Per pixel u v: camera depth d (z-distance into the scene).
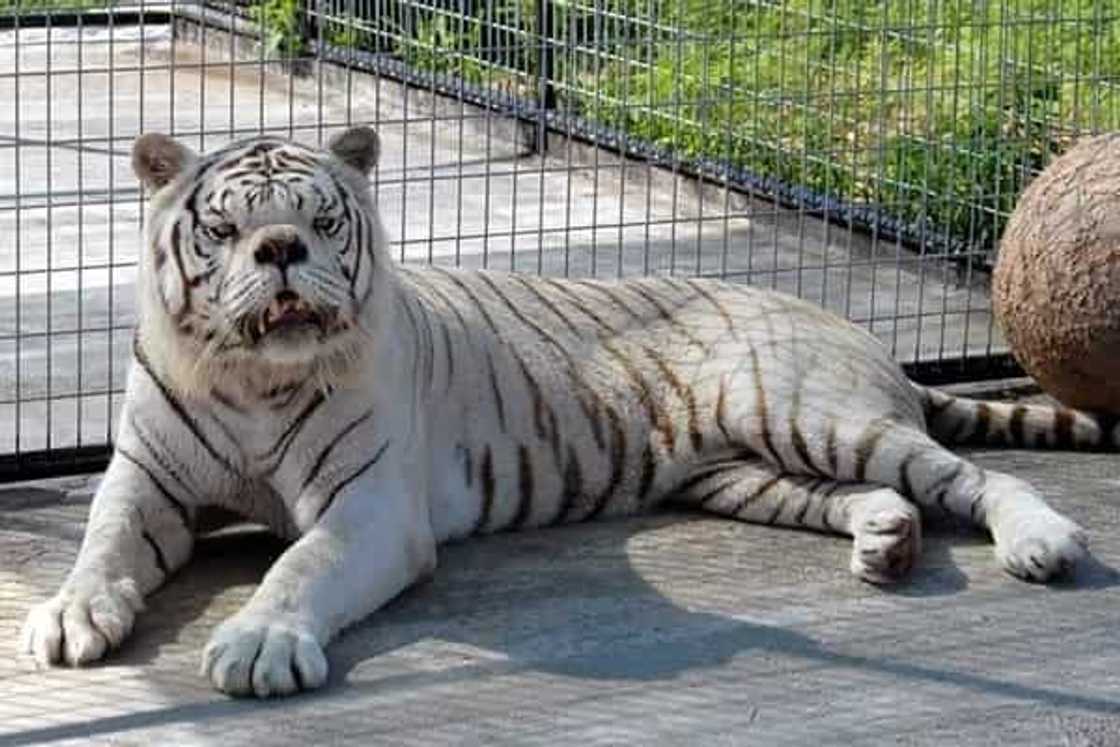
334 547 6.73
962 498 7.52
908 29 10.53
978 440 8.64
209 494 7.11
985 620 6.94
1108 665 6.62
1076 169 8.58
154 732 6.03
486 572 7.25
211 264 6.70
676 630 6.80
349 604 6.67
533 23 12.12
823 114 11.35
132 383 7.06
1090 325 8.38
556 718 6.16
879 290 10.60
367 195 6.96
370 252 6.89
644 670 6.51
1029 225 8.63
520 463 7.61
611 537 7.61
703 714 6.21
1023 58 10.95
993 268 9.94
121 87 14.30
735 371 7.77
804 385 7.69
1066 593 7.17
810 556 7.45
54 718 6.11
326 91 14.05
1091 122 10.84
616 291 8.04
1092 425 8.59
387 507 6.91
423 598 7.02
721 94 11.68
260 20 13.20
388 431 6.98
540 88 11.60
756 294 8.14
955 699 6.36
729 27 11.40
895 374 8.05
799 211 10.49
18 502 7.96
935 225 10.86
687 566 7.34
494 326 7.69
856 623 6.89
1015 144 10.86
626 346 7.88
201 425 6.96
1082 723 6.22
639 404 7.80
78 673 6.41
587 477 7.72
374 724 6.10
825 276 10.10
